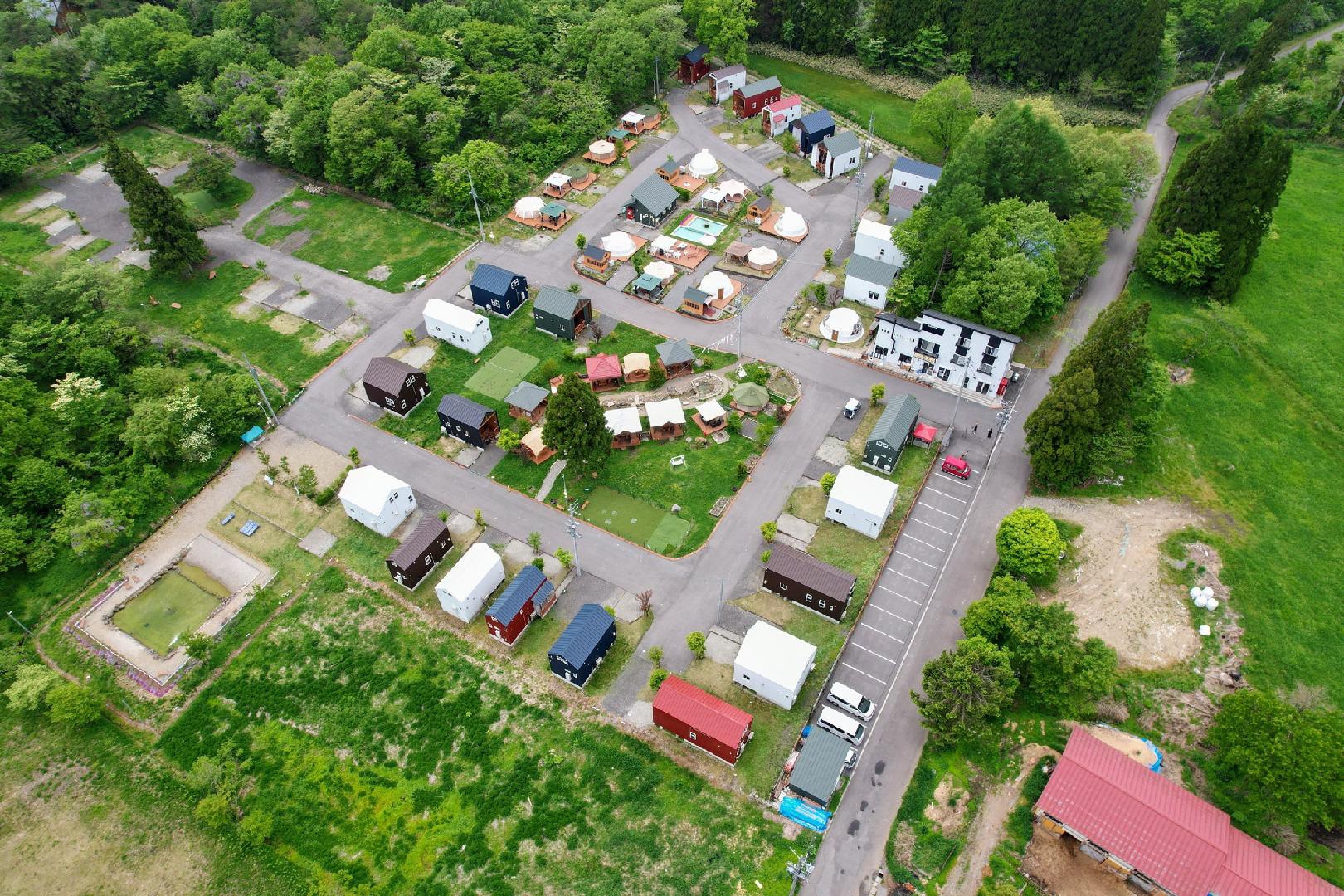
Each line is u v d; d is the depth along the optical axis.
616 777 60.34
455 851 56.97
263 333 97.56
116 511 75.50
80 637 70.31
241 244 110.62
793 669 62.50
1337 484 77.38
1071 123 130.12
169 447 81.81
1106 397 73.94
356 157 113.12
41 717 65.50
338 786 60.50
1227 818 54.66
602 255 103.75
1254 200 90.56
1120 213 102.94
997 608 63.47
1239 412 84.38
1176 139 126.00
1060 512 76.44
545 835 57.50
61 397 81.88
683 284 103.12
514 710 64.31
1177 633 66.94
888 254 102.31
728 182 116.00
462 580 69.25
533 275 104.75
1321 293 97.00
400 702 65.12
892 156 125.12
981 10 135.38
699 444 83.75
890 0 140.50
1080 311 96.94
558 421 76.56
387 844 57.56
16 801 60.72
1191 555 72.06
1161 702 62.91
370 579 73.62
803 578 68.50
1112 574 71.19
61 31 144.38
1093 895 53.88
